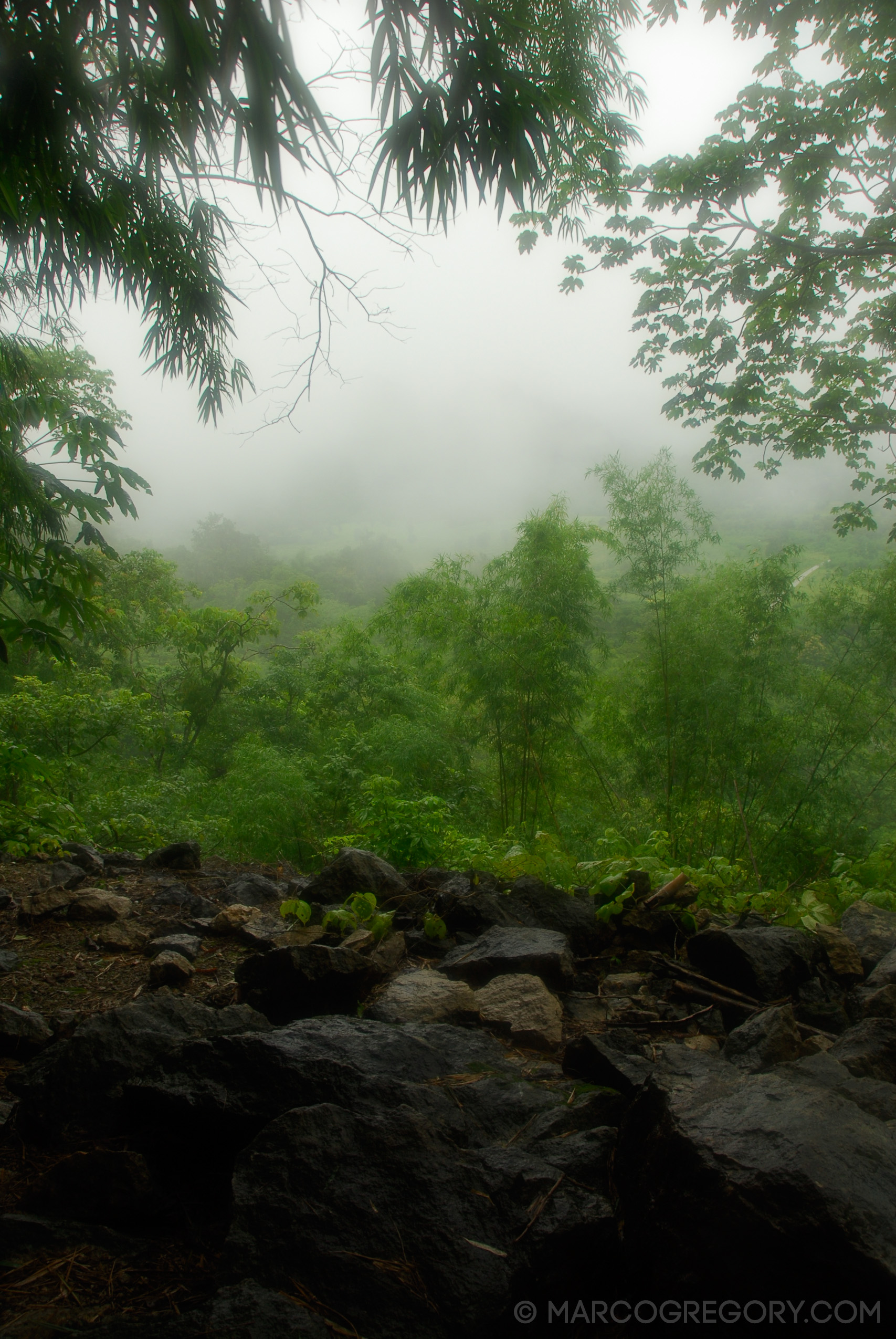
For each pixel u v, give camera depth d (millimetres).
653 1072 1479
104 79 1902
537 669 8711
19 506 3299
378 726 10742
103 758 10297
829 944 2570
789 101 6672
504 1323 1112
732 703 8055
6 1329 1116
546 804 9039
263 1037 1676
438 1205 1260
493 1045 1965
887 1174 1154
